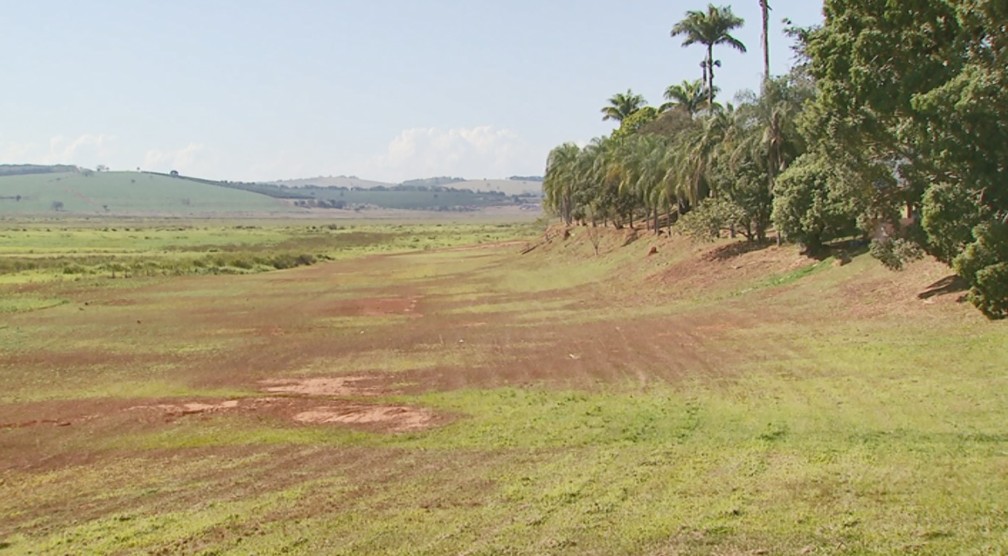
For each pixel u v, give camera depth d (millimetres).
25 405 19875
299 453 14250
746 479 11180
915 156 15438
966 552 8219
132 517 10930
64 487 12719
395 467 13008
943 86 12969
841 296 27312
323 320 36062
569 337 27250
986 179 13078
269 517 10586
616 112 90125
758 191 38844
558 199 87875
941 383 16234
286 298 45844
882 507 9656
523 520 10016
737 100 39219
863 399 15805
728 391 17719
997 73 12445
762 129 37344
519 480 11820
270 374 23625
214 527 10258
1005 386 15430
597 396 18297
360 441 15078
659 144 55594
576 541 9234
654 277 42000
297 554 9250
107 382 23078
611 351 23953
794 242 34562
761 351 21734
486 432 15375
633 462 12516
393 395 19719
